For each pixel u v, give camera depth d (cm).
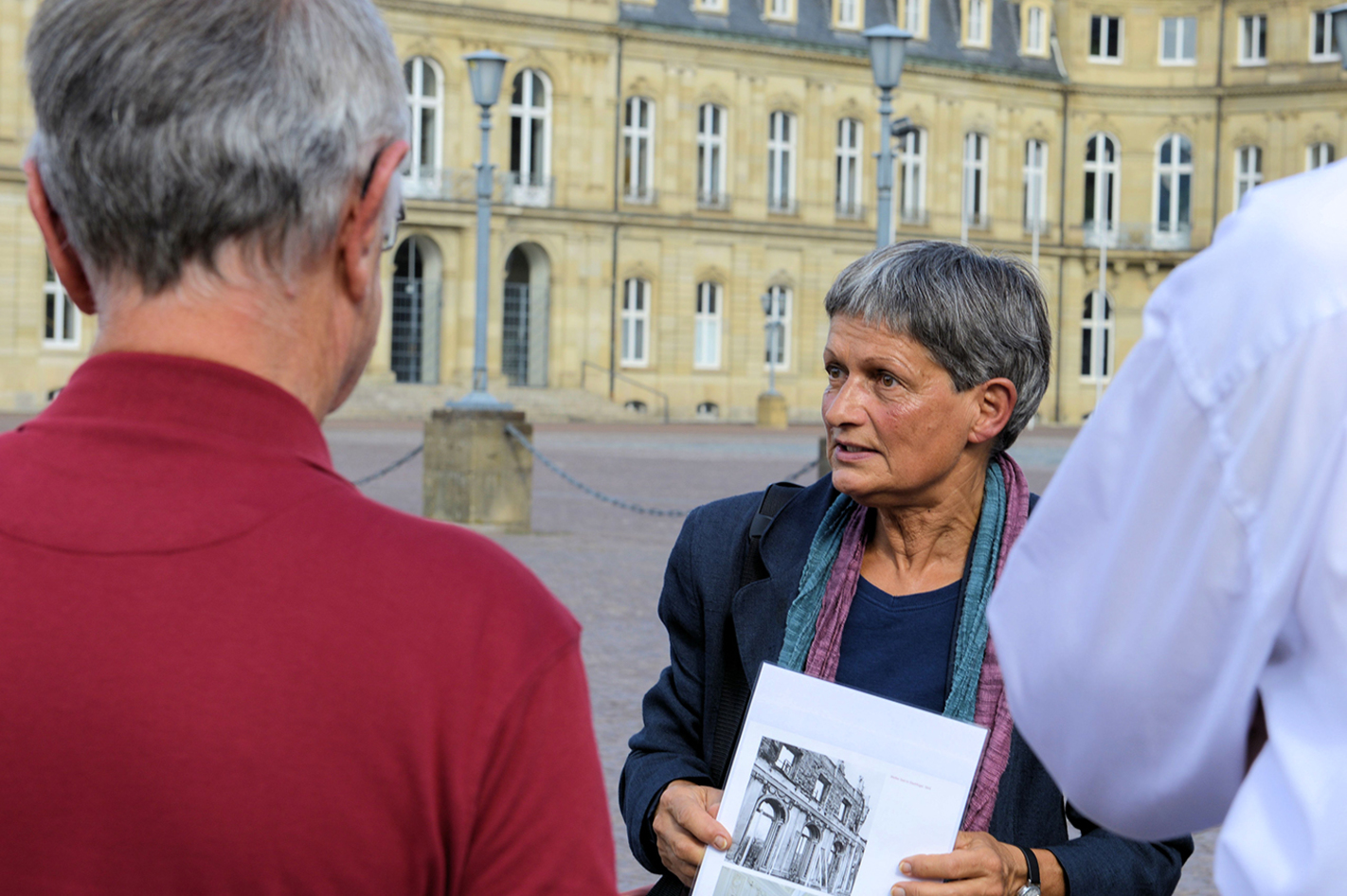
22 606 123
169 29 129
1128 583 121
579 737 130
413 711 124
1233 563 114
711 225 5484
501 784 126
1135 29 6069
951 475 248
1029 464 3077
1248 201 119
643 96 5359
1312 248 110
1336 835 108
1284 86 5844
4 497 128
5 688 121
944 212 5909
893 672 244
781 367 5684
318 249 136
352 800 123
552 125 5216
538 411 5116
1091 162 6141
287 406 133
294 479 130
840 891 210
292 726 122
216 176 129
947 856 208
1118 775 129
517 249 5453
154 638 122
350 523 130
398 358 5097
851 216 5772
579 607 1087
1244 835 114
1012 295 243
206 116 128
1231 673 117
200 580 124
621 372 5394
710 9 5478
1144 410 119
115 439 129
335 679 123
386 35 141
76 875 119
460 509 1628
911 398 241
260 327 133
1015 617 131
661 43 5369
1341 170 116
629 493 2161
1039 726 133
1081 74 6084
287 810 121
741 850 215
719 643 254
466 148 5075
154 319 133
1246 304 112
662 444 3669
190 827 120
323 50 133
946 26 5959
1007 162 6012
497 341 5131
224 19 130
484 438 1619
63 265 140
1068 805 246
